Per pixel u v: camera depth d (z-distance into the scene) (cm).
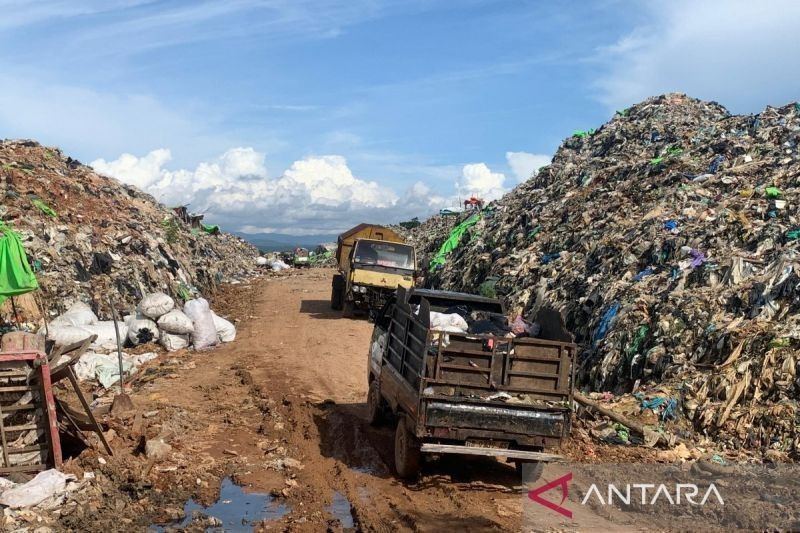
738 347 1078
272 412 1087
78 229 2022
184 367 1417
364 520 672
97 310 1702
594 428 1034
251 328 2002
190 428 981
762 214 1533
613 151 2725
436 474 851
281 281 3681
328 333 1925
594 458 916
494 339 780
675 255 1479
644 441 980
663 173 2075
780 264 1202
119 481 745
